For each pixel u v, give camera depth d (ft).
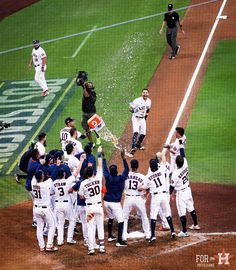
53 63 303.27
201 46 305.53
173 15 288.30
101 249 172.76
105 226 187.21
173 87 271.28
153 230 175.73
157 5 356.18
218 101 258.16
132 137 234.17
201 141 231.71
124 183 175.94
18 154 230.48
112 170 173.58
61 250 175.73
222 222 184.65
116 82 280.31
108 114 255.50
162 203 176.45
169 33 290.35
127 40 319.06
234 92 264.31
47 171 183.62
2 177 217.56
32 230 186.60
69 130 209.77
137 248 174.60
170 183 180.55
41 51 266.98
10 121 254.68
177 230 182.60
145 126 228.43
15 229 187.01
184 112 251.60
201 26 326.03
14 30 347.97
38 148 199.41
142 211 176.96
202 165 217.15
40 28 346.13
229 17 333.42
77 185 174.29
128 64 295.48
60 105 264.93
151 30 326.85
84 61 302.45
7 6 387.14
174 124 243.40
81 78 229.86
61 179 175.63
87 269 165.48
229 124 241.55
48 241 174.60
